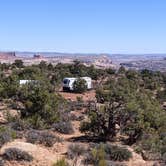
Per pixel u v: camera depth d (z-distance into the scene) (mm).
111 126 27453
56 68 102000
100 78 89250
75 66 97688
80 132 29297
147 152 22938
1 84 43625
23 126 27578
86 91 67500
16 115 31250
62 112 36438
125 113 27609
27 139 22234
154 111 31578
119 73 100375
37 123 28859
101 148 19688
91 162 18062
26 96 33781
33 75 67000
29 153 17703
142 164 20000
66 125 29109
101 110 27688
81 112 41000
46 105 31422
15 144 18375
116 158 20125
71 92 65750
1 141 19328
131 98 33312
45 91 32312
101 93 31844
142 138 26391
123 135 27922
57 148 21672
